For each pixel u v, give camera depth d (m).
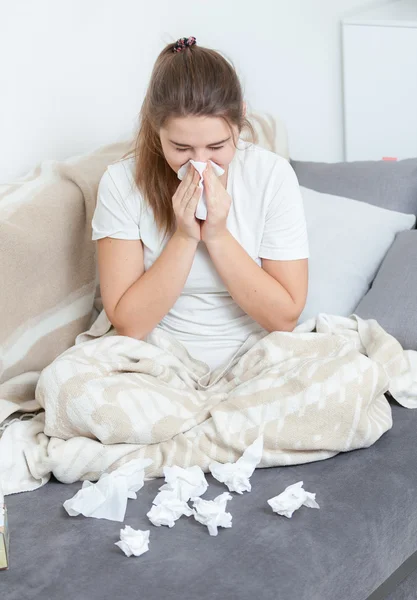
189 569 1.31
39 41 2.11
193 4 2.49
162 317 1.73
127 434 1.54
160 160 1.70
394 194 2.30
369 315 1.94
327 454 1.58
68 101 2.21
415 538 1.51
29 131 2.13
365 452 1.60
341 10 2.99
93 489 1.47
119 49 2.33
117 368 1.63
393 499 1.48
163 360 1.70
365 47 2.83
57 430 1.57
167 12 2.43
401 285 1.96
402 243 2.10
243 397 1.60
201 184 1.61
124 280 1.74
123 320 1.73
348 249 2.09
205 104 1.52
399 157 2.88
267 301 1.70
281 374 1.62
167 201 1.71
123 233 1.73
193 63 1.55
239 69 2.66
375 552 1.41
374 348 1.77
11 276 1.72
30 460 1.55
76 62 2.21
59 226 1.83
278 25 2.76
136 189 1.72
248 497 1.49
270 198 1.73
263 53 2.73
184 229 1.65
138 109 2.43
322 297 1.99
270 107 2.79
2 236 1.70
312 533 1.39
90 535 1.41
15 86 2.07
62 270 1.85
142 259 1.76
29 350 1.79
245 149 1.75
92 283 1.95
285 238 1.73
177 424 1.58
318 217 2.16
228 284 1.71
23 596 1.28
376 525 1.43
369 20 2.79
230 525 1.40
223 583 1.28
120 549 1.37
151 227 1.73
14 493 1.54
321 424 1.57
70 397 1.55
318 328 1.82
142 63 2.40
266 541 1.37
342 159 3.10
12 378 1.75
